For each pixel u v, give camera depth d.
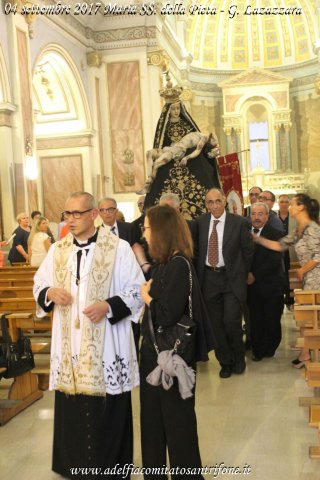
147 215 3.37
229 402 5.21
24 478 3.78
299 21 25.16
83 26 17.61
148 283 3.39
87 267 3.58
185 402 3.28
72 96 17.47
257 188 8.80
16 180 12.87
